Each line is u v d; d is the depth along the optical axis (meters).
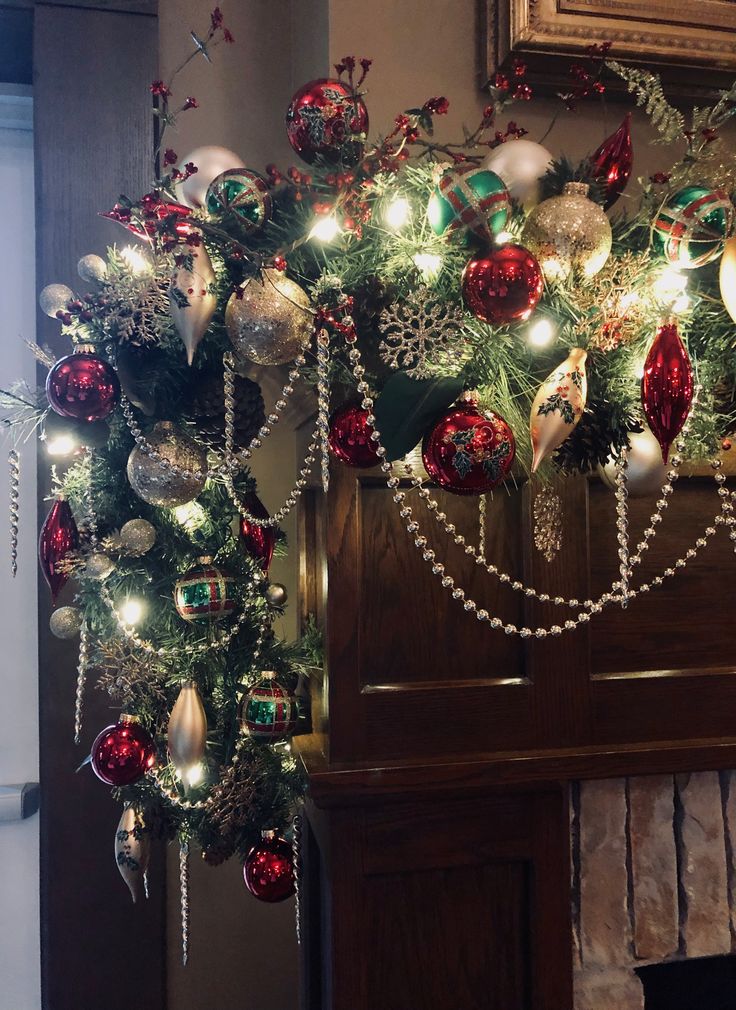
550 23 1.05
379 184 0.75
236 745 0.93
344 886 0.89
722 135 1.16
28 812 1.36
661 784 1.00
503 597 0.95
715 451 0.85
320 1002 1.07
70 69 1.21
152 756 0.88
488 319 0.70
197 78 1.29
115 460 0.87
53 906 1.21
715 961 1.25
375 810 0.90
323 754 0.95
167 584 0.91
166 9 1.28
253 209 0.74
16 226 1.38
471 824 0.91
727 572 1.01
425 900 0.91
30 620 1.38
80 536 0.88
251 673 0.96
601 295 0.76
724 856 1.02
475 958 0.92
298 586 1.19
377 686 0.92
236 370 0.85
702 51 1.10
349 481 0.90
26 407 0.88
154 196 0.68
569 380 0.71
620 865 0.99
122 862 0.93
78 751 1.21
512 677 0.95
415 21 1.08
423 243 0.75
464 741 0.92
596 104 1.13
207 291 0.71
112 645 0.92
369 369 0.81
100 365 0.76
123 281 0.76
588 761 0.93
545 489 0.93
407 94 1.08
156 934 1.24
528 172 0.76
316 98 0.76
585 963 0.98
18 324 1.37
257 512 0.96
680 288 0.76
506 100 0.81
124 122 1.23
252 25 1.31
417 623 0.93
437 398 0.73
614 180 0.79
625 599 0.79
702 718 0.98
